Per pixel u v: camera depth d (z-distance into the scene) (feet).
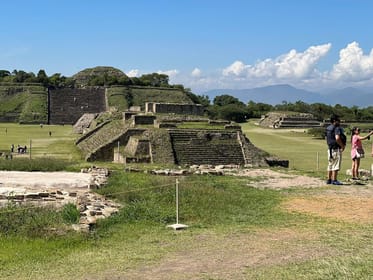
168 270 28.48
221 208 47.85
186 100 427.74
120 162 124.57
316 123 313.32
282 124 306.14
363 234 36.29
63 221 40.86
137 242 35.78
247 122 359.25
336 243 33.78
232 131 140.36
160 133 133.28
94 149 144.56
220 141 135.64
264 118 336.29
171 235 37.73
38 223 39.22
